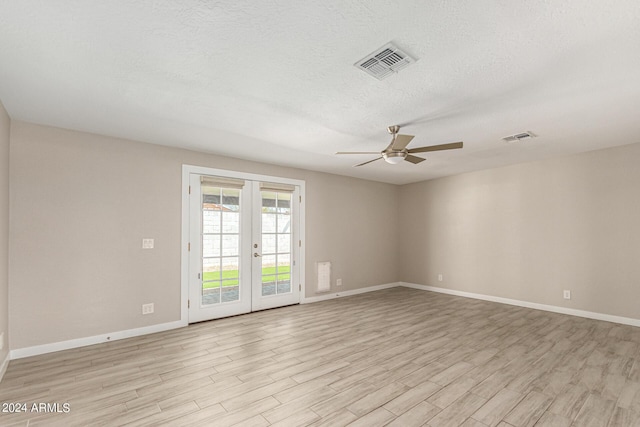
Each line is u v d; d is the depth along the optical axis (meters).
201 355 3.13
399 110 2.89
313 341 3.53
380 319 4.41
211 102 2.71
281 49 1.94
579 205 4.52
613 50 1.94
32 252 3.14
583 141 3.91
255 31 1.77
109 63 2.10
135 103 2.74
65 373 2.72
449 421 2.04
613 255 4.20
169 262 4.01
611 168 4.23
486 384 2.53
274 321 4.31
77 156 3.43
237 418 2.07
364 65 2.13
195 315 4.22
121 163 3.70
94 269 3.48
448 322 4.25
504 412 2.14
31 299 3.12
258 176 4.92
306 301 5.44
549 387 2.48
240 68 2.17
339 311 4.85
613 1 1.52
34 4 1.53
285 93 2.54
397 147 3.07
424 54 2.00
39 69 2.17
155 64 2.12
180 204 4.13
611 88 2.45
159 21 1.68
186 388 2.47
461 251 5.99
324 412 2.14
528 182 5.06
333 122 3.19
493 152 4.43
